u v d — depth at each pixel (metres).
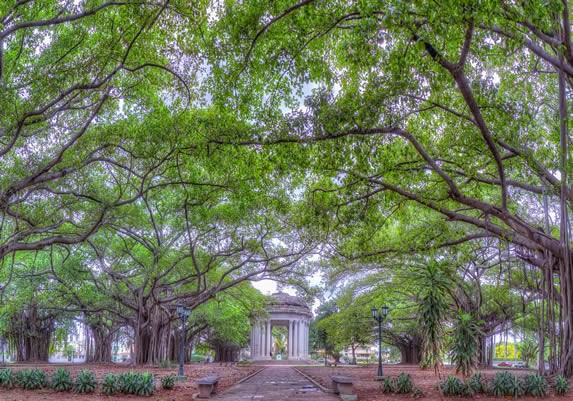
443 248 21.77
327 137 14.84
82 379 15.01
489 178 18.16
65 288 33.34
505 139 15.05
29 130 17.45
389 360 79.00
